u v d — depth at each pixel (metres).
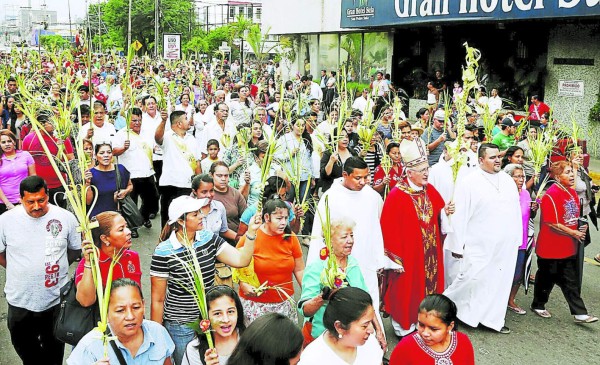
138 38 63.25
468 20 19.17
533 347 6.64
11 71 18.70
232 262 4.80
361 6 23.41
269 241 5.22
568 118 18.50
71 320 4.23
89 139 7.92
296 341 3.04
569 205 7.01
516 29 19.91
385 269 6.47
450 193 7.66
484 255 6.86
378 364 3.80
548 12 16.81
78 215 4.07
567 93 18.47
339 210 5.83
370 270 6.05
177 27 62.81
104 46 50.97
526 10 17.38
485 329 7.07
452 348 3.96
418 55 24.22
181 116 9.64
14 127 13.21
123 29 62.38
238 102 13.48
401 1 21.53
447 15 19.78
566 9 16.36
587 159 11.09
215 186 6.92
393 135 9.96
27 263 5.05
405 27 23.06
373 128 9.09
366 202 6.01
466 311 7.06
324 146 9.45
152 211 10.72
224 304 3.81
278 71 27.91
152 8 61.75
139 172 10.17
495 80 20.89
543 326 7.16
